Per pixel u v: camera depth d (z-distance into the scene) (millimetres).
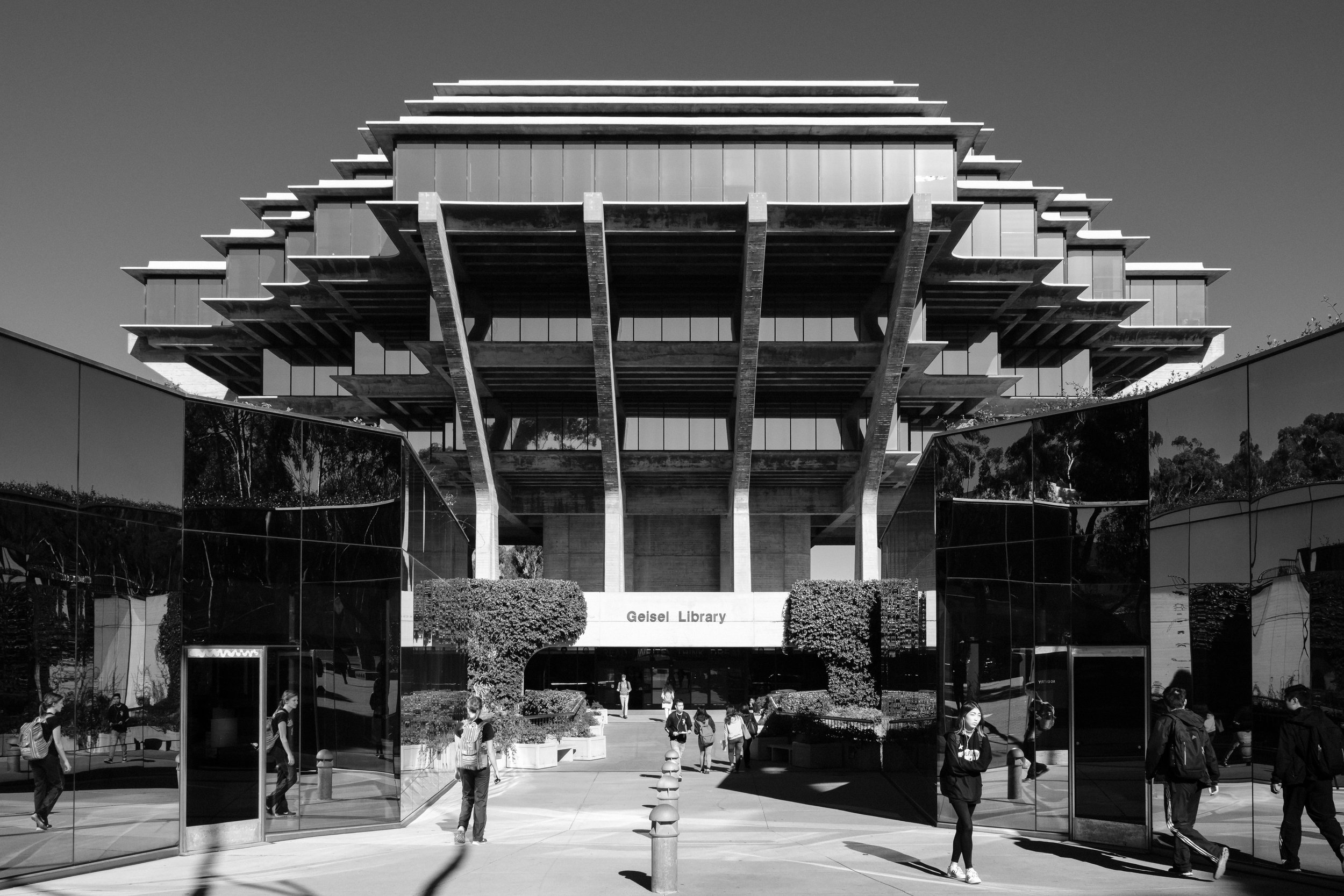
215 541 14352
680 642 47188
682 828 16469
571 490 58156
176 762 13617
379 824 16531
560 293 49219
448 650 23812
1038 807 14867
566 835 15727
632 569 61625
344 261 48500
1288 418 11516
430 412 58344
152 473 13508
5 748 11352
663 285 49688
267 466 15227
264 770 14789
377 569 16953
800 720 28750
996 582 15945
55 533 12109
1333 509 10883
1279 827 11383
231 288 57344
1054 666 14805
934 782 16656
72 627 12242
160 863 13000
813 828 16312
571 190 46094
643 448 52812
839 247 46125
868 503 51875
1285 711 11414
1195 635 12789
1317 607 11016
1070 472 14750
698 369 49125
